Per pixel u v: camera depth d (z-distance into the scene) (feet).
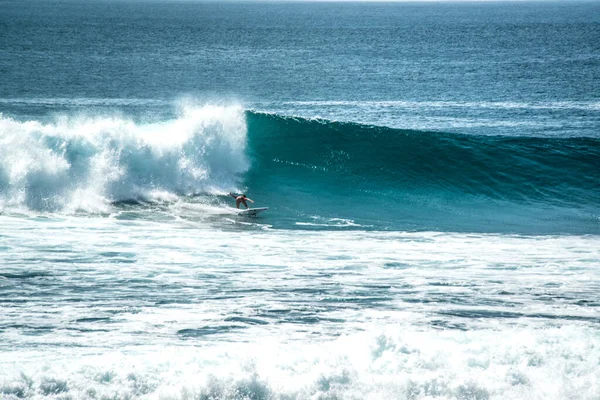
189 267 176.04
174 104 626.23
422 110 601.62
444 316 143.33
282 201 268.21
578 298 158.20
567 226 250.98
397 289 162.40
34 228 209.56
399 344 114.01
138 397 94.84
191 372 102.47
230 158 289.74
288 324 136.46
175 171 271.08
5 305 142.72
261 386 97.76
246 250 196.54
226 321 137.39
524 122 538.06
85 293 152.25
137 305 145.69
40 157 245.24
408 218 255.70
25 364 108.06
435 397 98.12
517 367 107.04
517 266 187.52
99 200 247.29
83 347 120.78
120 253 186.19
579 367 107.45
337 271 177.47
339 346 114.83
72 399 93.09
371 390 99.19
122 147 261.44
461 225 248.73
